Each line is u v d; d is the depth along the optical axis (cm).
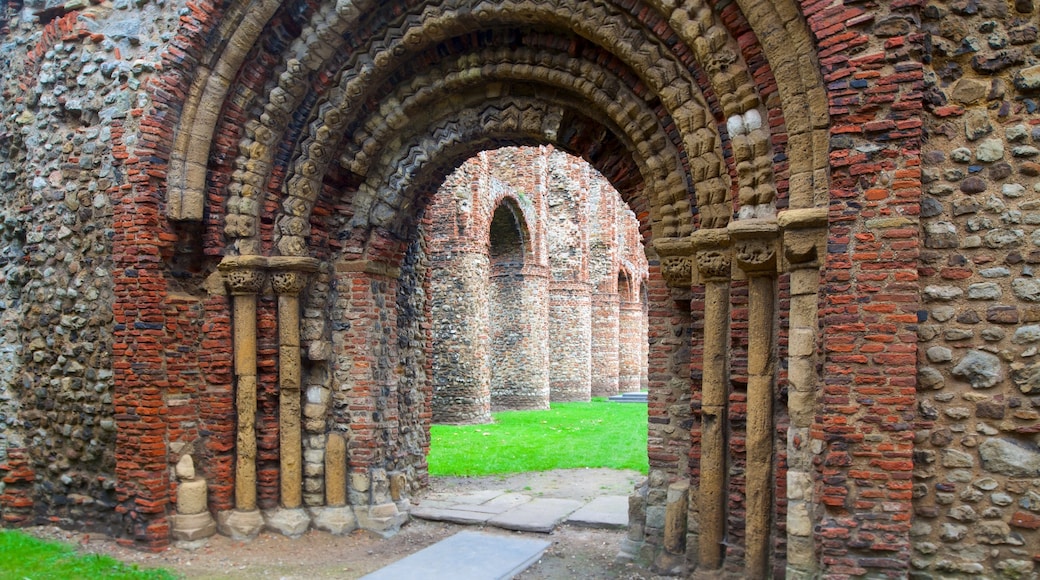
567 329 2750
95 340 854
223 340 852
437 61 833
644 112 740
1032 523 517
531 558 777
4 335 934
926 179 548
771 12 595
